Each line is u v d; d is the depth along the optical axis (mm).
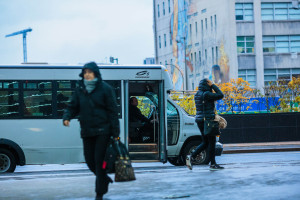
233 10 63812
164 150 15406
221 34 65812
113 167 7551
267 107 33156
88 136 7551
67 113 7719
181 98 23203
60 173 14203
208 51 69688
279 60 63906
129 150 15359
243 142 29625
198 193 8539
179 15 78312
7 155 14906
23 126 15000
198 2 72125
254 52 63844
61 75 15258
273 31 63875
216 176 10812
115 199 8109
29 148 14984
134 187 9531
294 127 30234
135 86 15914
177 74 79875
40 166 18016
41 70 15188
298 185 9062
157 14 86938
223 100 33125
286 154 21641
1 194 9062
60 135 15141
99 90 7566
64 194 8945
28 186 10164
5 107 14977
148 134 15594
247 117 29672
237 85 39281
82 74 7676
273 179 9922
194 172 11945
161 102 15633
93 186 9992
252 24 63844
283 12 64188
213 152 12375
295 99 33031
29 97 15086
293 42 64250
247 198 7879
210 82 12516
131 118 15594
